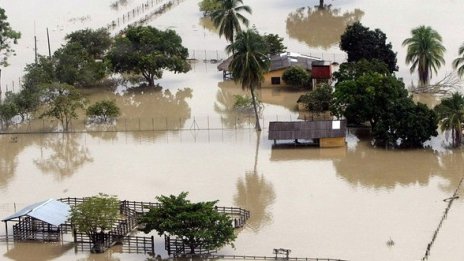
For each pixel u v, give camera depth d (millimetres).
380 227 142250
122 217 150250
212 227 133250
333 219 146250
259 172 170375
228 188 162125
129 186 165375
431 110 180125
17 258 137500
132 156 183250
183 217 132375
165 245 137375
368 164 172500
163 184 165500
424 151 178875
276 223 145750
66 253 138750
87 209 137625
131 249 138500
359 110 186000
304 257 132375
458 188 158250
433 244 135000
